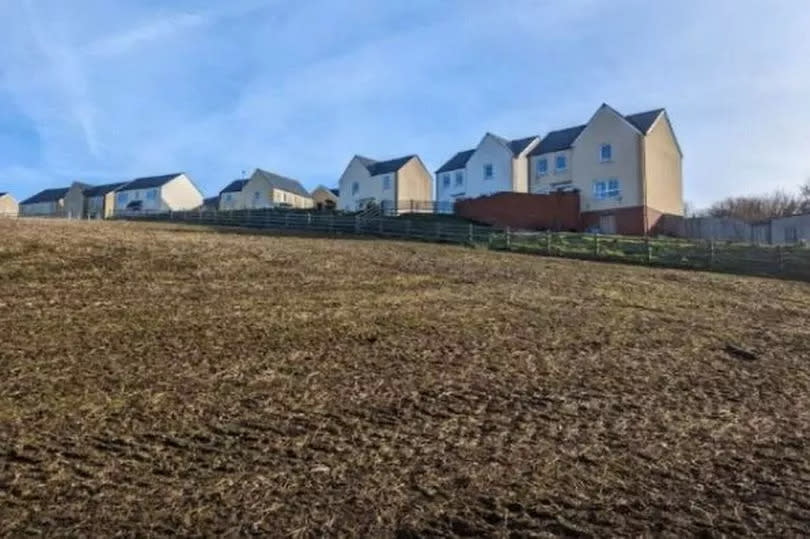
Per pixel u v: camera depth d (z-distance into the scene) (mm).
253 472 6164
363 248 24438
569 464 6566
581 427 7570
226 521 5320
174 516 5355
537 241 29406
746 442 7266
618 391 8922
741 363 10648
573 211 43906
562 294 16469
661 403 8516
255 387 8438
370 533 5223
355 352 10227
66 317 11578
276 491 5828
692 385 9336
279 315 12484
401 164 61250
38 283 14438
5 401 7578
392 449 6785
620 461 6672
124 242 20938
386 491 5891
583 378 9430
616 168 43188
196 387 8336
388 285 16609
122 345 10016
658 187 43594
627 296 16703
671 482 6227
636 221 41906
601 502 5809
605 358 10539
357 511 5539
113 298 13406
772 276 23938
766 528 5406
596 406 8297
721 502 5848
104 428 6984
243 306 13188
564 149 46625
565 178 46281
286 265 18812
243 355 9812
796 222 39594
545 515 5566
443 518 5473
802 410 8438
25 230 22094
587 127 44812
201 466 6250
